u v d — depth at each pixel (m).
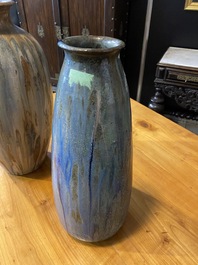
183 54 1.35
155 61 1.60
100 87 0.29
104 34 1.32
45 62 0.47
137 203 0.48
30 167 0.54
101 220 0.37
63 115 0.31
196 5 1.33
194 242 0.41
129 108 0.33
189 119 1.55
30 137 0.48
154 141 0.64
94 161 0.31
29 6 1.45
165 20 1.45
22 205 0.48
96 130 0.30
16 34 0.43
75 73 0.29
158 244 0.41
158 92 1.32
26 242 0.41
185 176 0.54
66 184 0.34
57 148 0.33
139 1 1.44
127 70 1.70
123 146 0.33
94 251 0.40
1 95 0.41
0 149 0.48
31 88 0.44
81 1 1.28
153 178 0.54
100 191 0.34
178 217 0.46
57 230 0.43
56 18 1.40
